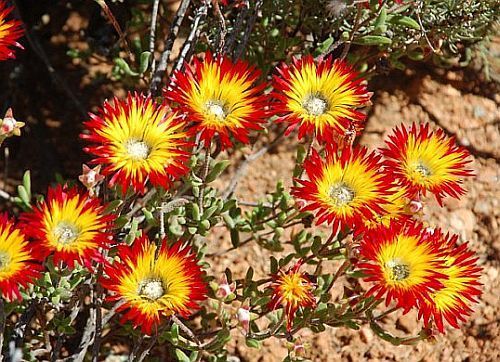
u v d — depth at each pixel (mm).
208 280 456
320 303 430
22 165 557
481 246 553
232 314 465
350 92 403
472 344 529
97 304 427
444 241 397
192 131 388
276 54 529
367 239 375
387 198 394
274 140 552
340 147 423
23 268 359
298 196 383
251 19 486
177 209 452
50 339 492
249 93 395
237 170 550
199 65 395
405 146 408
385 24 482
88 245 368
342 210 383
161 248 386
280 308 445
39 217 367
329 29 527
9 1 546
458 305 388
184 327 412
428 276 374
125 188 371
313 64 406
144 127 381
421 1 506
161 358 499
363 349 517
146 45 546
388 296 370
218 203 463
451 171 406
